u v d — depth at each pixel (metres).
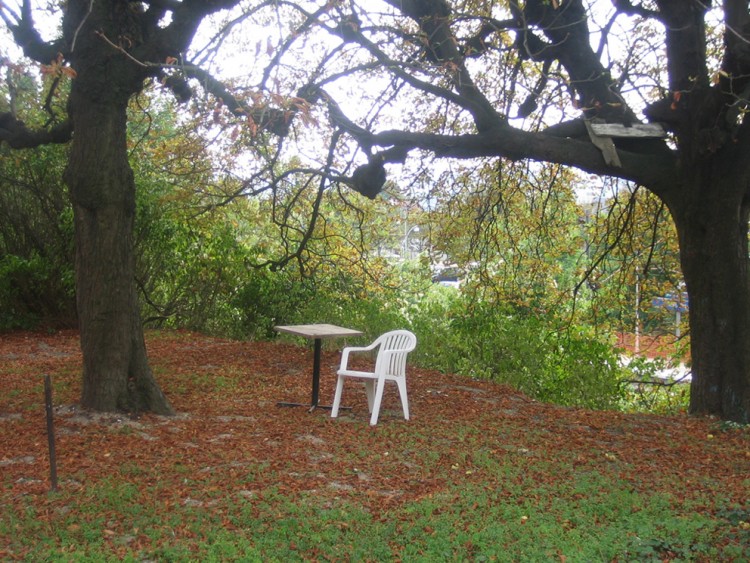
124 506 5.43
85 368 8.30
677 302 14.38
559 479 6.42
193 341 14.84
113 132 8.00
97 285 8.13
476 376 12.23
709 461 7.18
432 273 16.23
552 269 15.34
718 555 4.70
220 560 4.54
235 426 8.05
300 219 16.44
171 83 8.43
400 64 9.16
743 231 9.09
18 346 14.26
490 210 13.25
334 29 8.93
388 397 10.02
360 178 9.99
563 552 4.71
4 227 16.33
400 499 5.76
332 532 4.98
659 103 8.88
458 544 4.81
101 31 7.79
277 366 12.21
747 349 8.98
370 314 13.95
